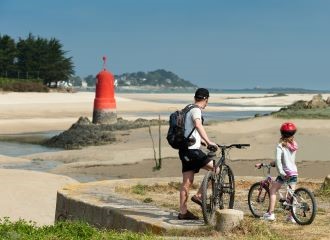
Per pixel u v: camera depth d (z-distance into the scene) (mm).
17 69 159125
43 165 33531
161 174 29906
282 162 11852
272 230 10945
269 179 12289
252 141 36594
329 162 30000
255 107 124375
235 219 10641
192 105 11047
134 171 30562
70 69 168000
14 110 81625
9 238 9461
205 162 11047
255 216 12727
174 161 32062
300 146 34250
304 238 10406
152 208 12781
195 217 11500
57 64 163625
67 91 156375
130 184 16750
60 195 14602
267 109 113312
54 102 99062
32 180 23656
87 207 13195
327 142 35094
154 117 75250
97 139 43938
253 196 13492
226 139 37531
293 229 11234
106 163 32625
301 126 40469
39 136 53562
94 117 54781
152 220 11320
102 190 15352
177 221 11305
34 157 36625
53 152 38375
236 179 18297
